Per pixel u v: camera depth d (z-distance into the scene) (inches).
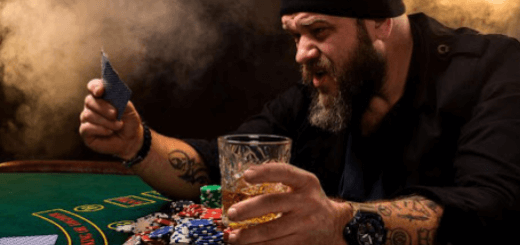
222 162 46.4
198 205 70.0
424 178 73.0
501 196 52.5
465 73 69.6
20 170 105.0
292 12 65.2
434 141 71.6
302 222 42.6
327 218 43.7
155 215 66.5
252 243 42.5
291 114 90.7
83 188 89.9
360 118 75.2
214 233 55.3
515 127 59.1
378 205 49.6
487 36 73.0
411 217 49.1
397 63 72.3
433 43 74.0
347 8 62.9
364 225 46.7
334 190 84.8
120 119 68.9
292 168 40.6
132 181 96.2
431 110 72.2
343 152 83.0
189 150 81.4
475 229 50.0
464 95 68.6
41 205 77.5
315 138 86.6
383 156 77.4
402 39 71.7
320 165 86.0
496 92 64.6
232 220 40.5
